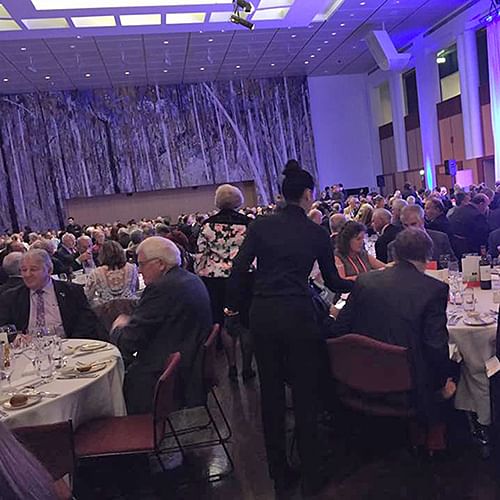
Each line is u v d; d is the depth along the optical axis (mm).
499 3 12117
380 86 19328
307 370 2459
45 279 3424
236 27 12273
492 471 2631
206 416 3689
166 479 2887
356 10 12641
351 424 3088
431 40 15273
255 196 19219
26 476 605
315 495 2564
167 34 12633
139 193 19141
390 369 2445
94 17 11203
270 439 2586
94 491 2811
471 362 2664
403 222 4312
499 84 12844
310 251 2467
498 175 13289
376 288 2570
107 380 2631
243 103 18938
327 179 19719
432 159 16234
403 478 2664
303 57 16422
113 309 4000
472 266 3537
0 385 2484
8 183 17641
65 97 17750
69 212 18625
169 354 2893
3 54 12883
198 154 18719
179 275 3012
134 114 18234
